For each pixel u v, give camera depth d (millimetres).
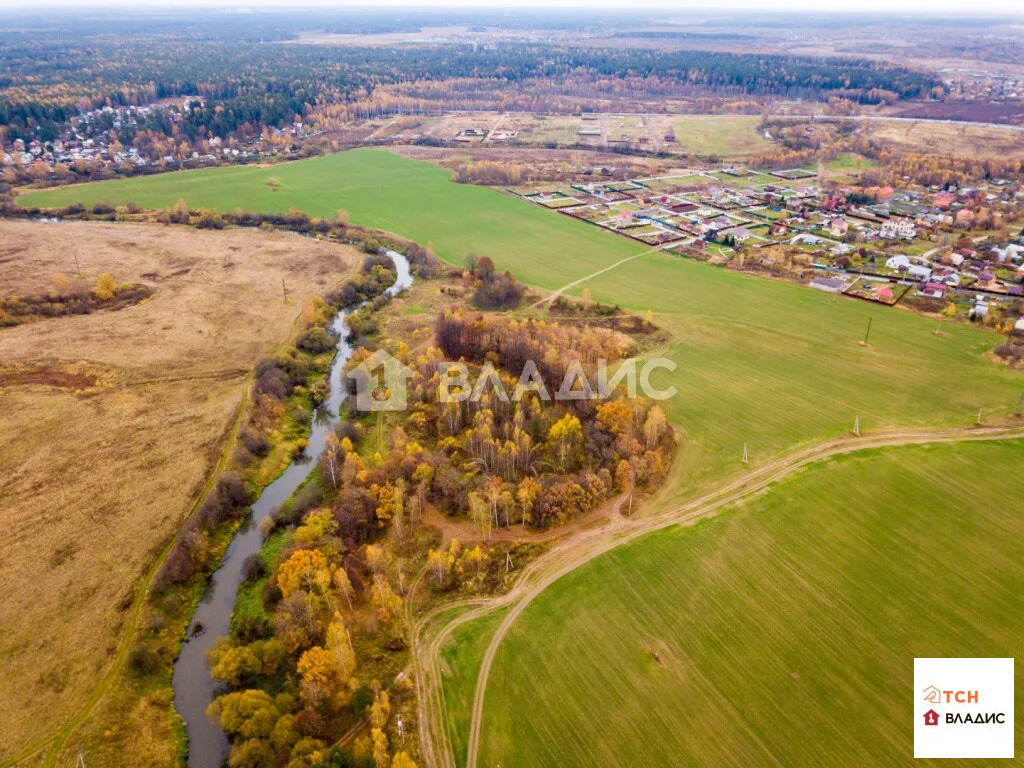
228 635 90562
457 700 79438
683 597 91875
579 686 80312
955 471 113875
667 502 109750
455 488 109562
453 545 97250
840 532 101938
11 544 101875
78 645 86812
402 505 106250
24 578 96125
